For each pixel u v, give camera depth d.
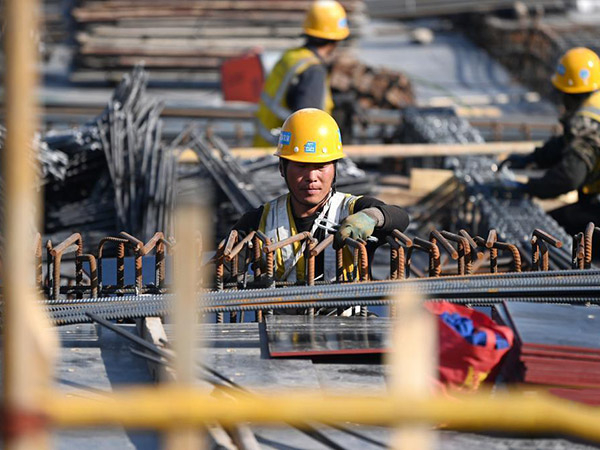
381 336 14.16
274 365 13.35
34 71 6.52
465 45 74.69
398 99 52.22
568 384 12.03
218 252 16.17
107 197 30.30
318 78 34.44
